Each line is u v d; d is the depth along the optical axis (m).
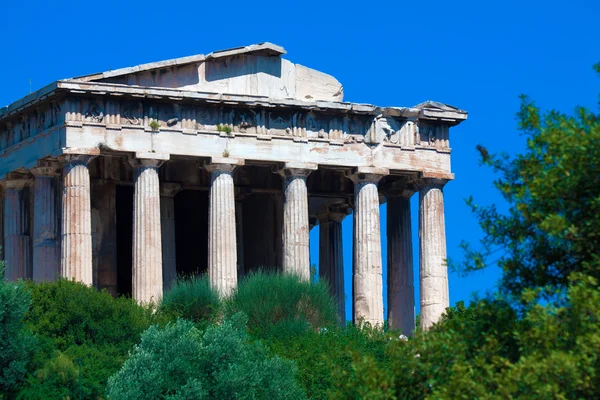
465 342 66.75
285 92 137.00
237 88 134.38
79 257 125.12
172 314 118.44
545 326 63.38
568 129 66.81
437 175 140.62
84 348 107.50
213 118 132.50
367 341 112.94
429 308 139.12
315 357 107.88
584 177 65.69
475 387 63.06
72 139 126.00
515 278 68.12
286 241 134.62
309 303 121.00
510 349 66.62
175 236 151.25
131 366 97.06
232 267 130.88
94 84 126.31
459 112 141.75
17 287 106.19
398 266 147.00
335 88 139.75
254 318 118.69
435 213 140.75
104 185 140.62
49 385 102.50
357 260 137.38
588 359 61.16
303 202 134.88
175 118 130.62
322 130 136.75
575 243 66.25
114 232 140.38
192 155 130.75
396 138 139.75
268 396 98.38
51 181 131.38
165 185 141.12
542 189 66.19
